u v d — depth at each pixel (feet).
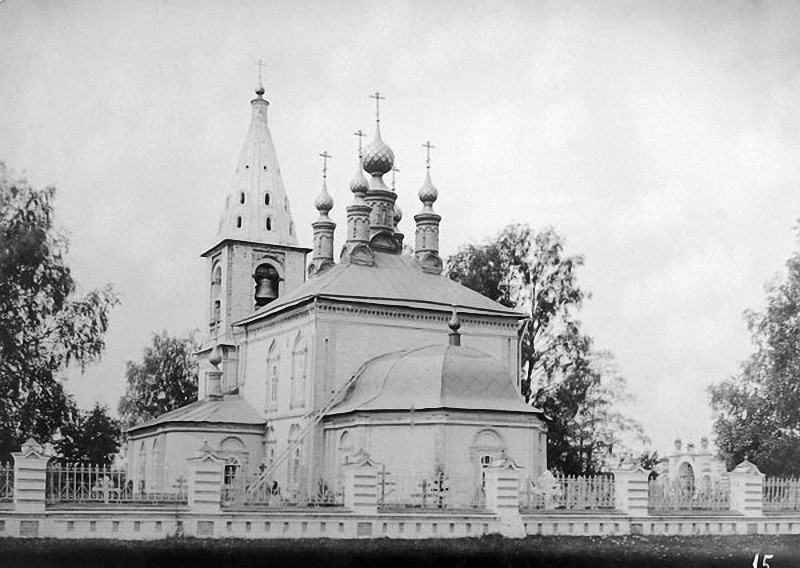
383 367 146.41
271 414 168.66
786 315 167.63
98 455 141.08
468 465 129.49
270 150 201.05
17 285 139.44
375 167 187.32
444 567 104.53
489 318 169.07
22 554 90.63
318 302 157.89
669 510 119.96
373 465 107.14
